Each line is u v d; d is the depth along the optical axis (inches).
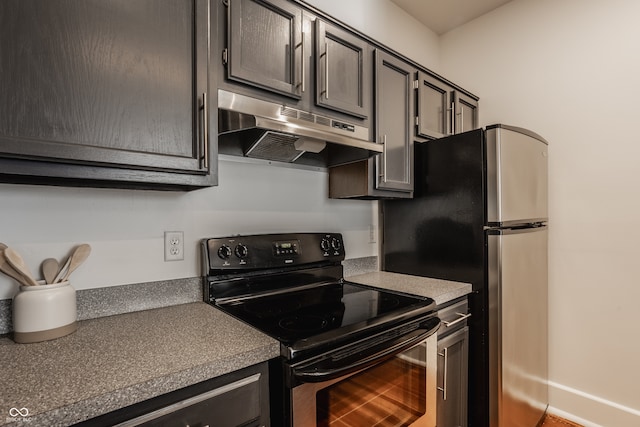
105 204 45.7
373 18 84.6
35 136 29.9
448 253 69.7
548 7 82.4
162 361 30.9
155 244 49.8
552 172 80.7
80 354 32.5
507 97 89.4
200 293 53.7
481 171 63.9
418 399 50.7
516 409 64.9
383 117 67.1
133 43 35.5
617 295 71.6
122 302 46.6
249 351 33.7
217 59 42.4
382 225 84.7
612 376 71.9
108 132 33.9
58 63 31.2
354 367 37.9
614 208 72.2
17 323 35.4
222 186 57.0
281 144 56.5
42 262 40.9
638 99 69.5
